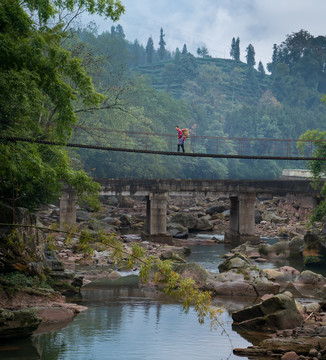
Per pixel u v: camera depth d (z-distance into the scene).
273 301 25.06
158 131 132.50
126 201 94.56
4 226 27.73
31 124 24.91
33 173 23.56
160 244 55.31
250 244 56.44
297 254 49.69
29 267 28.19
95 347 21.20
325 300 28.89
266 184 60.00
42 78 23.00
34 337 22.53
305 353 20.66
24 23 22.39
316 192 61.19
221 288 33.28
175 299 30.86
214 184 58.88
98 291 32.72
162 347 21.39
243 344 22.11
